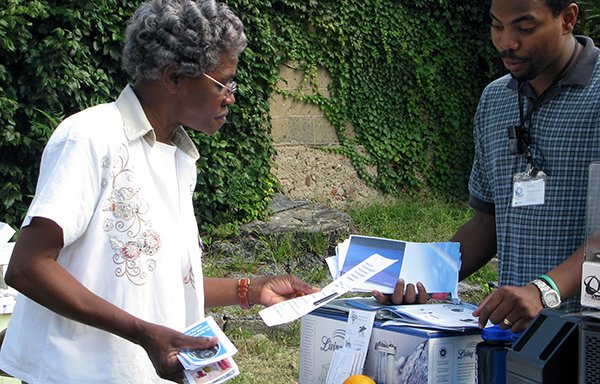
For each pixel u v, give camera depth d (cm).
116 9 764
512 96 254
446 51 1024
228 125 857
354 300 254
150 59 224
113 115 224
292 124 936
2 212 732
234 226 819
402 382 216
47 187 211
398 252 247
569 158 236
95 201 217
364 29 970
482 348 207
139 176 224
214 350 210
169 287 227
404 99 1009
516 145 246
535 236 243
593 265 180
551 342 174
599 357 165
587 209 188
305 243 800
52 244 209
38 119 735
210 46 221
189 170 244
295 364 570
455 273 249
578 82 234
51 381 218
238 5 852
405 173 1012
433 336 210
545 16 222
